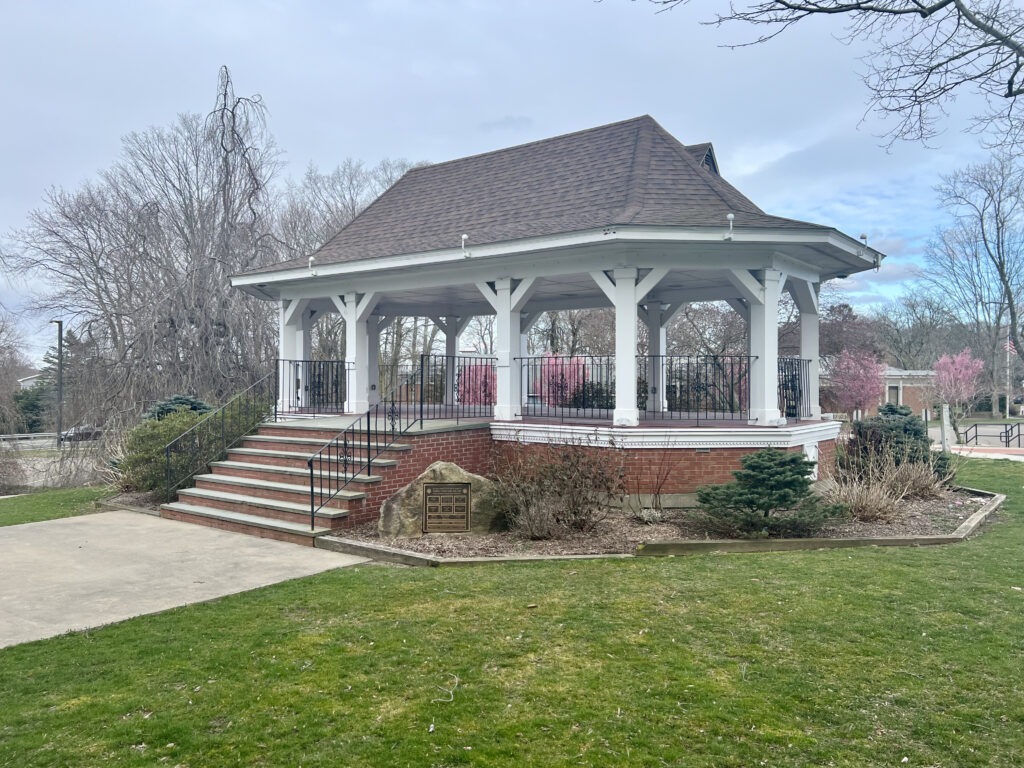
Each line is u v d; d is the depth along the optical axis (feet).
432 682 13.87
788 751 11.30
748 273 32.83
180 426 37.17
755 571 21.91
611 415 40.70
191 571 23.02
